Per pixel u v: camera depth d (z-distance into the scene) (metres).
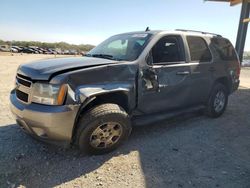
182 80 4.58
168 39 4.46
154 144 4.13
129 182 3.03
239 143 4.36
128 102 3.79
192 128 4.99
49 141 3.32
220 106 5.75
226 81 5.83
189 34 4.93
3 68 16.61
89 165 3.37
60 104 3.14
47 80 3.19
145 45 4.11
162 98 4.30
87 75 3.34
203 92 5.20
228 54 5.91
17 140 4.01
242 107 6.97
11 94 3.86
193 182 3.09
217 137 4.59
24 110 3.27
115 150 3.80
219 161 3.66
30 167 3.25
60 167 3.29
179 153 3.85
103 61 3.73
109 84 3.51
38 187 2.87
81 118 3.40
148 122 4.14
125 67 3.71
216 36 5.64
